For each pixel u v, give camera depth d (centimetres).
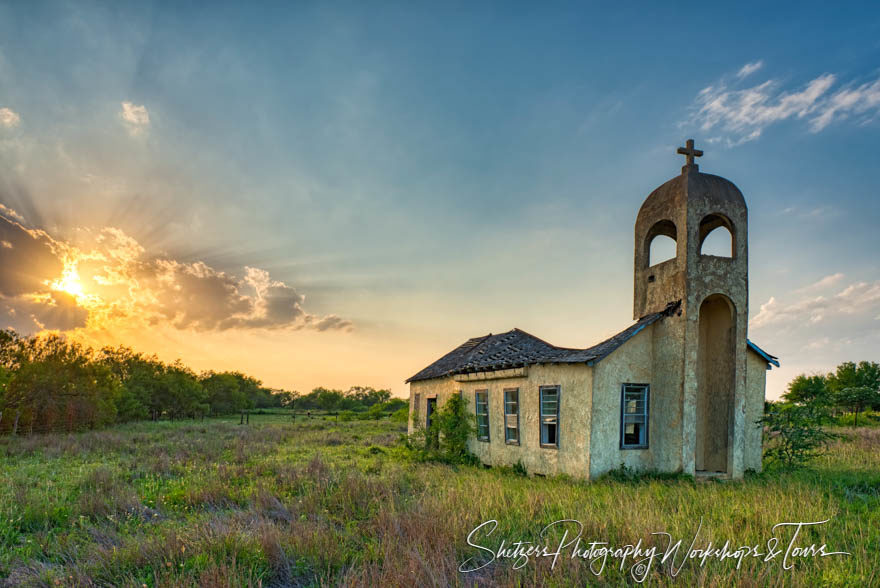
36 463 1736
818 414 1734
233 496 1193
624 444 1579
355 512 1048
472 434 2153
